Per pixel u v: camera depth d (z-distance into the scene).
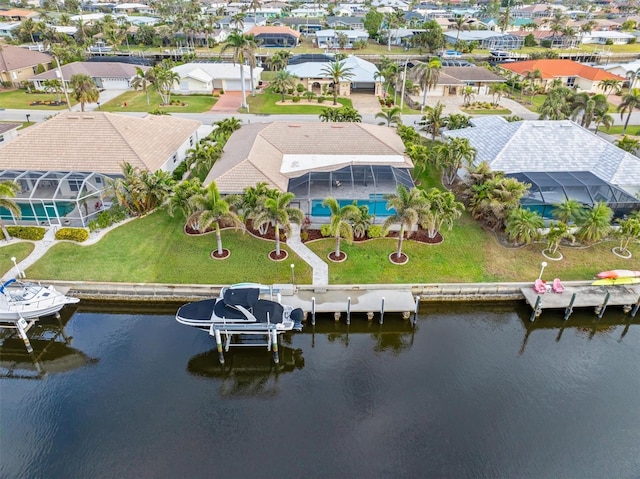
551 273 37.78
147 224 43.50
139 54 125.56
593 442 25.56
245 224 43.84
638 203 43.28
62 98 86.12
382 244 41.06
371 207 43.62
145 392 28.20
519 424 26.50
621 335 34.22
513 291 36.12
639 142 61.94
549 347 32.72
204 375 29.64
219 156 50.72
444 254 39.91
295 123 54.84
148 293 35.16
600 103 67.12
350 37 142.88
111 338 32.44
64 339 32.47
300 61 103.88
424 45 132.25
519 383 29.38
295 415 26.92
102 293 35.31
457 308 36.31
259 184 39.69
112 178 45.59
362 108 85.81
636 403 28.11
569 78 100.69
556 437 25.78
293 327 30.86
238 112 80.94
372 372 30.19
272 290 34.31
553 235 38.81
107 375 29.39
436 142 66.56
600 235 39.91
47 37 123.56
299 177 45.38
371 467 23.95
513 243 41.66
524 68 103.31
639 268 38.50
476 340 33.16
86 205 44.78
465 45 136.50
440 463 24.25
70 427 25.88
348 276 36.78
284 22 168.62
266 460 24.22
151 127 53.84
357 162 47.47
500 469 24.02
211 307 31.98
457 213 39.53
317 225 43.72
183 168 54.44
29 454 24.36
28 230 40.78
